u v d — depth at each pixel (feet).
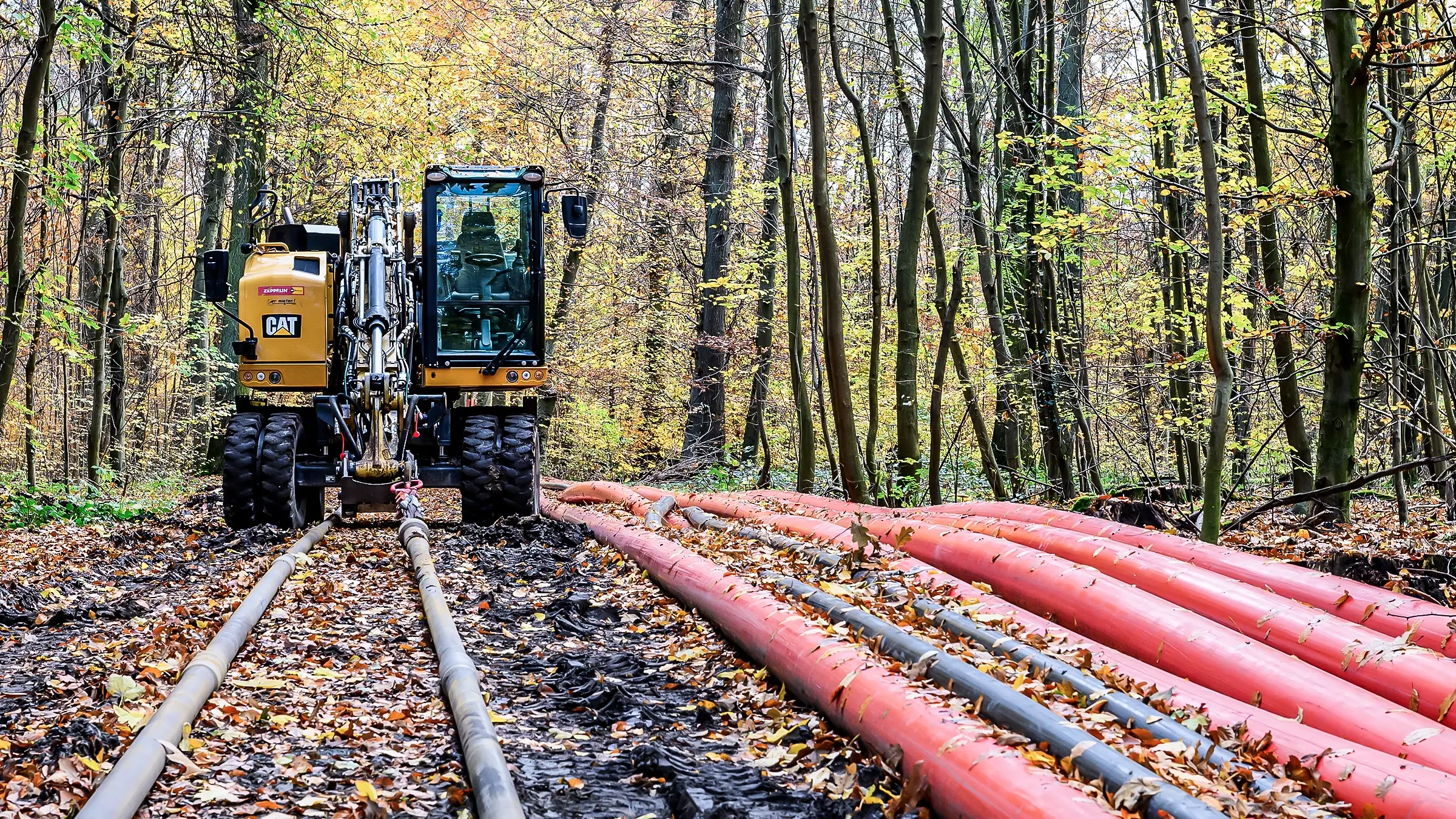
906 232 37.83
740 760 13.25
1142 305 49.42
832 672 14.32
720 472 61.72
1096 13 52.70
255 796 11.41
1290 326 33.06
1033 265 44.19
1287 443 41.42
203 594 22.24
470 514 34.24
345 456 32.71
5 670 16.15
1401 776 11.03
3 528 36.01
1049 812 9.90
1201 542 22.25
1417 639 16.56
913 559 22.52
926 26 35.83
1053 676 14.76
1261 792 11.12
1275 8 37.09
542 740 13.64
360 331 32.35
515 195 35.73
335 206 67.62
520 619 20.68
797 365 41.19
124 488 55.26
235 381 63.93
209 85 58.85
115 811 10.20
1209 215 24.00
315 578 24.44
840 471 40.98
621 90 76.54
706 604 19.71
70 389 76.43
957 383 61.67
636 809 11.43
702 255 78.02
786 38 51.88
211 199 64.18
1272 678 14.35
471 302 35.83
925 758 11.69
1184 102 37.09
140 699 14.51
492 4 68.95
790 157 40.14
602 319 87.35
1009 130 44.93
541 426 38.37
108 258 55.77
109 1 45.01
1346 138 28.30
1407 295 34.14
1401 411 34.88
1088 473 43.19
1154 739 12.42
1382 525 32.86
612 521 31.71
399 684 15.93
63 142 38.73
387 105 63.67
